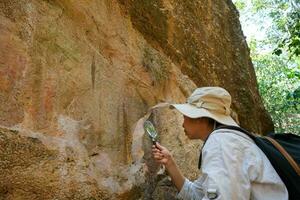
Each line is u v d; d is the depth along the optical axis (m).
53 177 1.85
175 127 2.84
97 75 2.29
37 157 1.81
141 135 2.54
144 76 2.70
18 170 1.72
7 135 1.70
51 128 1.93
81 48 2.20
